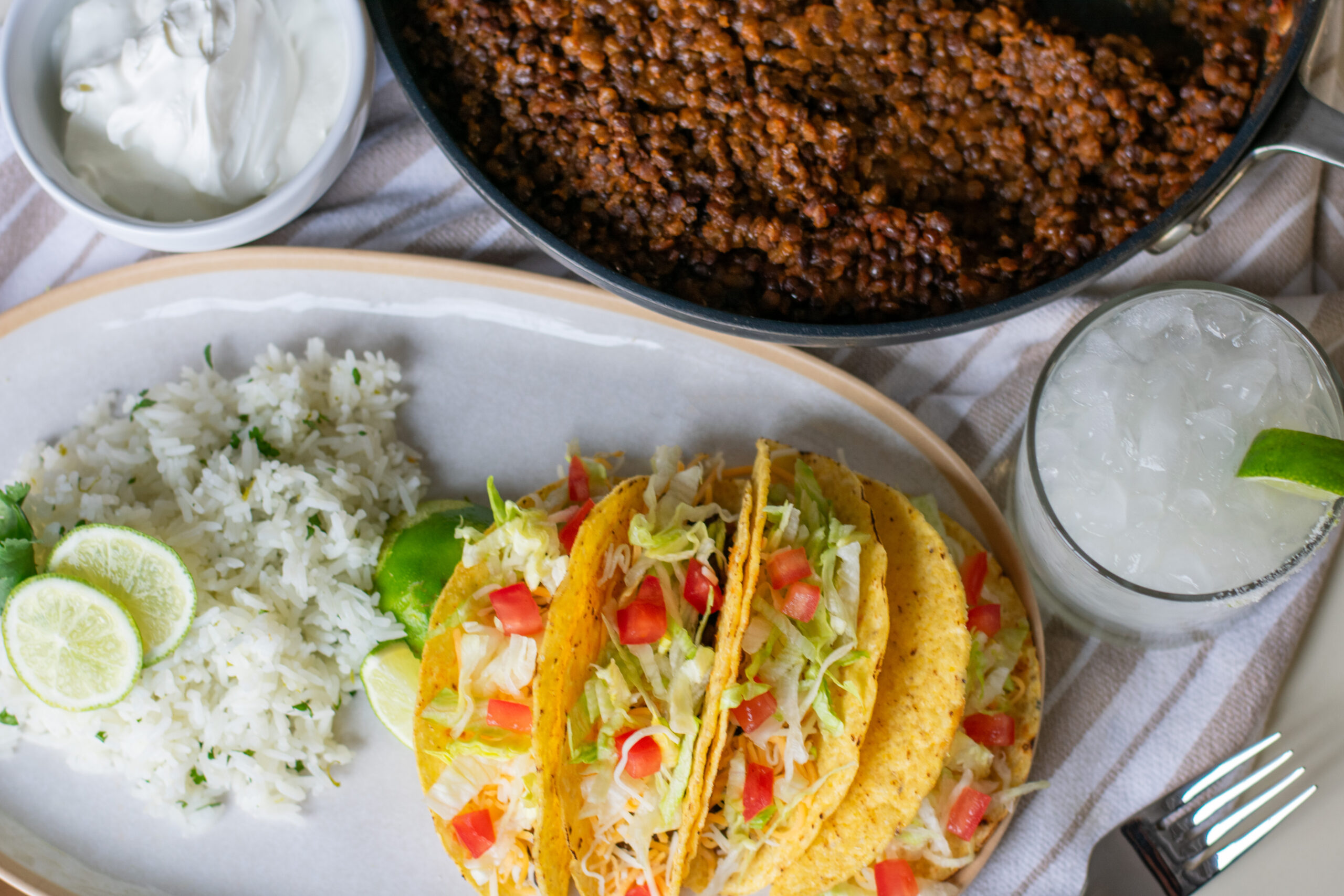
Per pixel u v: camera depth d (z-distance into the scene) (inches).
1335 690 27.7
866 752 26.1
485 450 28.5
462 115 27.5
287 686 27.4
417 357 28.6
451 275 28.2
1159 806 27.0
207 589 27.5
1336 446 24.8
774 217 27.1
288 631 27.5
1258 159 28.3
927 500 27.7
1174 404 26.2
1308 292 29.0
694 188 27.1
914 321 26.1
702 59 27.3
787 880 26.0
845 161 27.1
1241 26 27.7
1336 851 27.1
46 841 27.5
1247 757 26.9
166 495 28.3
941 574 26.4
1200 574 26.0
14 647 26.8
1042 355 28.7
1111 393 26.3
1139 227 27.2
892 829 25.8
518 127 27.3
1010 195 27.5
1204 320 26.6
